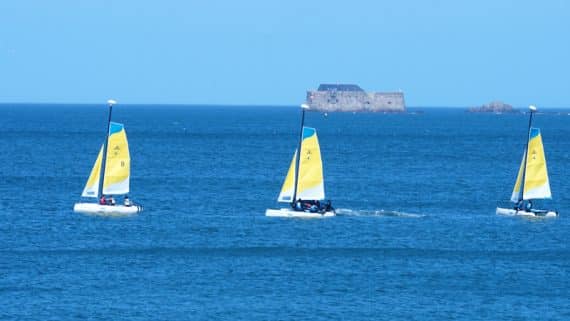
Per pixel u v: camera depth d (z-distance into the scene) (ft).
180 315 622.54
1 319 606.14
